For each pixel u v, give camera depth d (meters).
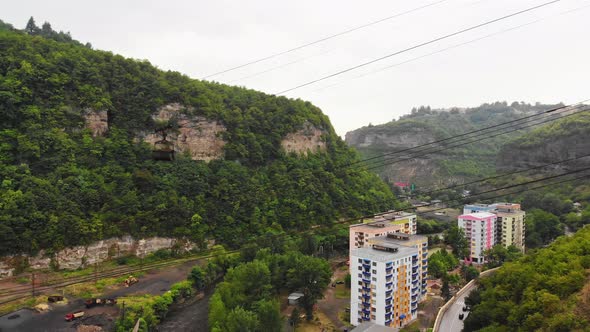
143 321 98.25
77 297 116.31
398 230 155.50
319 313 118.94
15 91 150.25
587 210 183.00
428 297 129.50
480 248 171.62
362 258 106.75
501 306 74.75
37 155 145.12
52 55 169.12
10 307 106.56
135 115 179.38
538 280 69.50
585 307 56.34
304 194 194.88
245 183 188.12
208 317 104.19
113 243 146.38
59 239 134.25
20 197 132.25
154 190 166.12
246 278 110.69
